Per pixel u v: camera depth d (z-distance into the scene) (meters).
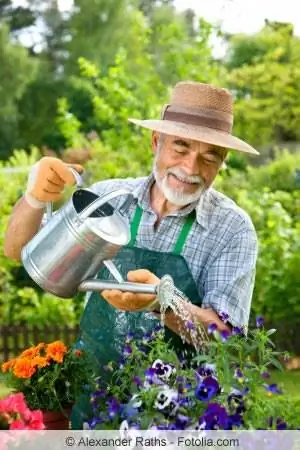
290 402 2.21
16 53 21.58
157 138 2.76
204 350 2.37
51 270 2.25
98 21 23.39
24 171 10.13
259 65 14.95
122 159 9.57
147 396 2.12
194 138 2.54
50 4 24.45
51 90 21.94
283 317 7.58
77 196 2.27
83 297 8.18
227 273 2.62
